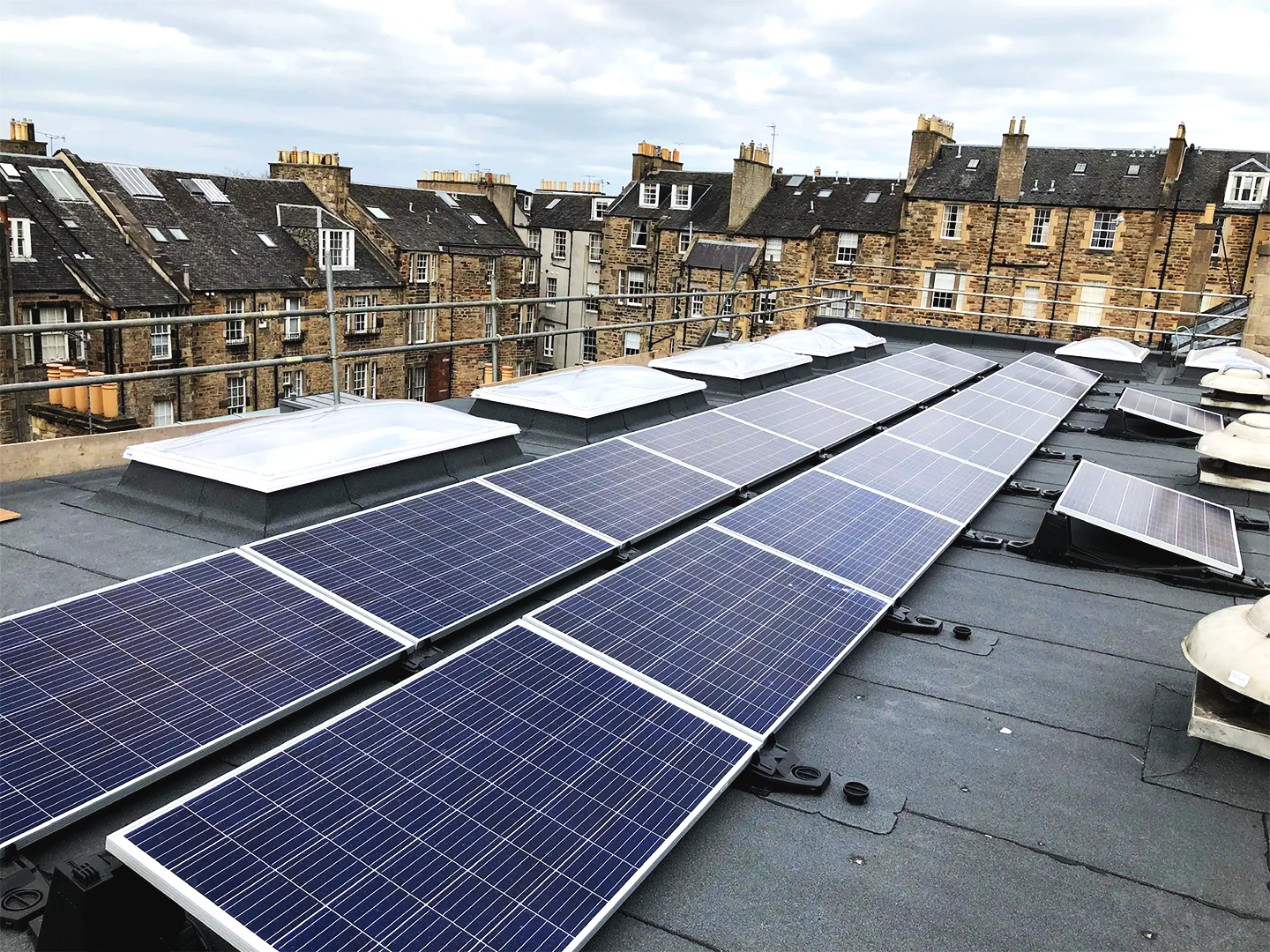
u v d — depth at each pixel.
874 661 7.29
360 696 5.80
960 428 14.11
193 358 47.44
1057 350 24.58
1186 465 14.16
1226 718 5.93
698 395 14.65
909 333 27.66
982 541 9.96
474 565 7.15
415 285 61.59
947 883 4.80
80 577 7.18
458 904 3.80
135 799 4.78
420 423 10.19
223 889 3.65
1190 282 52.66
